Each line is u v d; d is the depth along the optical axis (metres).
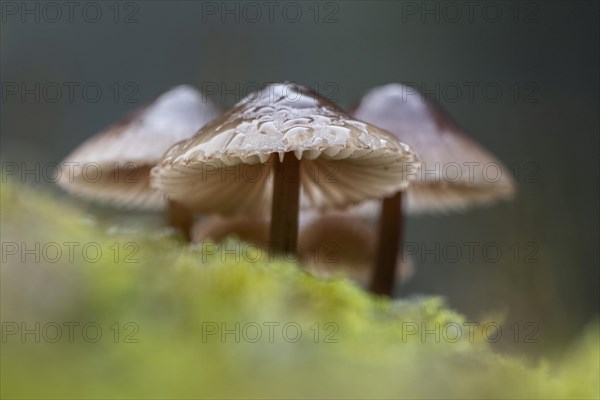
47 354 0.10
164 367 0.10
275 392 0.11
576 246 0.35
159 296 0.12
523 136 0.41
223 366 0.11
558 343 0.28
